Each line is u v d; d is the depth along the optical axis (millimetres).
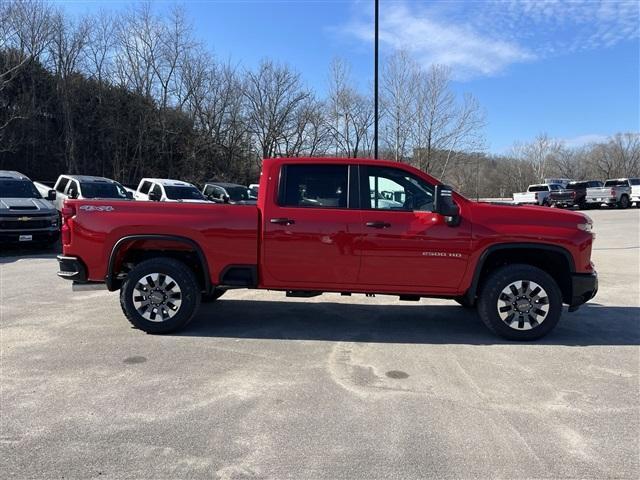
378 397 4152
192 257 6156
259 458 3188
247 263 5832
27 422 3635
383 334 6051
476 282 5758
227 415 3785
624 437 3514
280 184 5867
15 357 5031
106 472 3008
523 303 5750
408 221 5727
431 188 5824
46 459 3143
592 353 5379
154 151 38031
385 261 5730
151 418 3721
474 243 5684
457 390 4320
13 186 14461
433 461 3172
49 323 6328
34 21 31594
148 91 37156
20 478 2932
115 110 35938
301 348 5453
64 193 17281
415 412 3873
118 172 36188
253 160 43312
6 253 13680
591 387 4414
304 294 6047
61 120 34344
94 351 5246
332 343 5660
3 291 8391
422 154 38438
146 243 6027
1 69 30141
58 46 33125
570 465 3146
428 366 4922
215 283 5891
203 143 39500
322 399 4098
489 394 4238
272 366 4871
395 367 4887
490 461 3178
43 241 13633
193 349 5359
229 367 4820
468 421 3732
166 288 5840
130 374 4602
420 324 6543
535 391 4312
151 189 19172
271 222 5777
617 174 80375
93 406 3916
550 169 80500
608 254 13344
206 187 23172
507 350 5465
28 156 32406
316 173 5883
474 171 58844
